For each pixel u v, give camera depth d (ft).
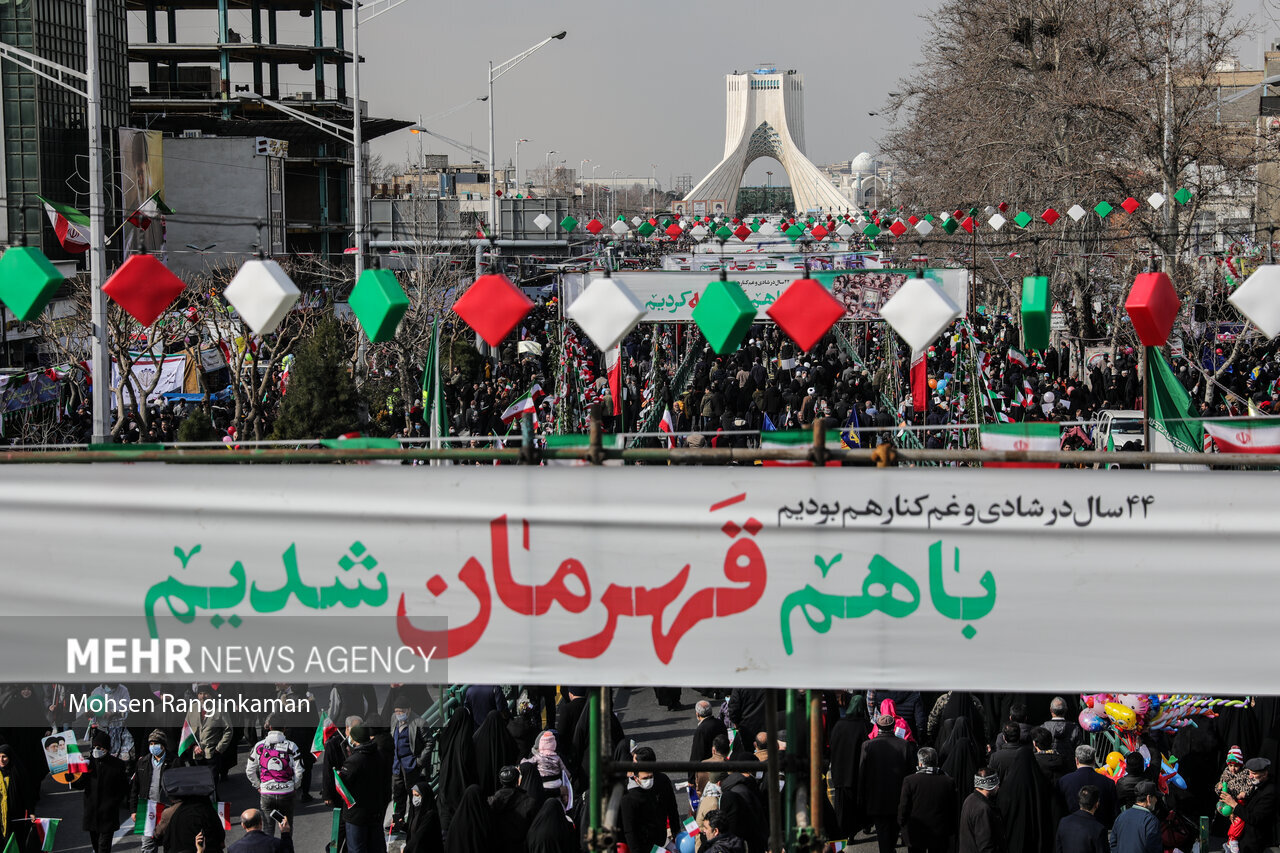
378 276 30.83
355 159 140.36
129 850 63.57
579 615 29.89
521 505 29.94
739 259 167.84
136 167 247.50
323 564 30.37
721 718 73.72
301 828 65.92
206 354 178.60
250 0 374.43
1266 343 168.35
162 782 55.52
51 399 148.05
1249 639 28.58
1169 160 147.23
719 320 29.37
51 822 58.59
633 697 84.17
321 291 192.24
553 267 225.97
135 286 30.50
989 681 29.22
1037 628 29.09
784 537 29.53
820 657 29.50
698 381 199.00
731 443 137.08
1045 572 29.04
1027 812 51.06
